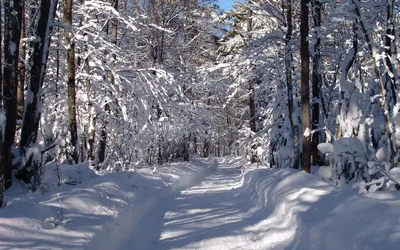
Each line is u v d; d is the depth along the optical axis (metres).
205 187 18.59
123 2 23.50
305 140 12.05
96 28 14.84
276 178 11.40
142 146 19.30
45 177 9.62
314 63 14.56
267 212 9.48
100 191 9.48
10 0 8.64
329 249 5.53
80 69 16.22
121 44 21.36
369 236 4.97
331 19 12.71
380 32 10.30
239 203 12.41
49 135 10.77
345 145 10.09
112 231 7.49
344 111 11.25
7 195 7.92
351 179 10.08
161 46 25.08
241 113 35.38
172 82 17.12
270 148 17.58
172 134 22.94
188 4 25.39
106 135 18.30
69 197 8.08
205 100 32.06
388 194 7.99
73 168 11.40
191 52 30.83
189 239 8.04
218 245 7.46
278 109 17.48
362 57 15.17
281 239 7.12
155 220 10.23
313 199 7.82
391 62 9.90
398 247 4.38
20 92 12.37
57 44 15.48
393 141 9.31
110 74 17.42
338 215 6.33
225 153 74.75
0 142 6.40
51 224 6.17
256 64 17.88
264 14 16.75
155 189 14.23
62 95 16.86
